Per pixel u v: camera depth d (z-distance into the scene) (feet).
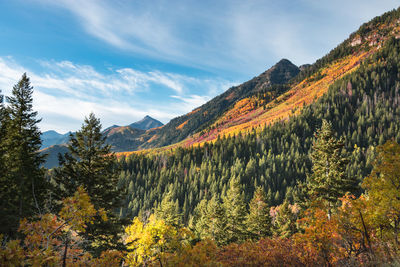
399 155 28.94
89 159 55.72
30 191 50.65
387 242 27.07
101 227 50.24
